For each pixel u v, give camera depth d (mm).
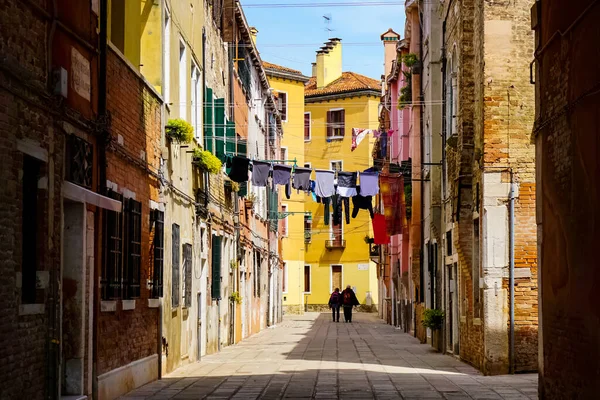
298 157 65125
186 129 19234
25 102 10523
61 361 12375
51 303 11422
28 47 10766
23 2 10547
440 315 25812
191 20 22688
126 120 15648
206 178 24812
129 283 15789
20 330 10398
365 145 66000
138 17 18625
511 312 18344
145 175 17141
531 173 18547
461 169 20938
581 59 11070
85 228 12992
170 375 18844
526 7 18703
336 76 69688
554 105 12609
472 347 20625
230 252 30969
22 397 10445
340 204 27328
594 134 10469
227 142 28000
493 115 18625
